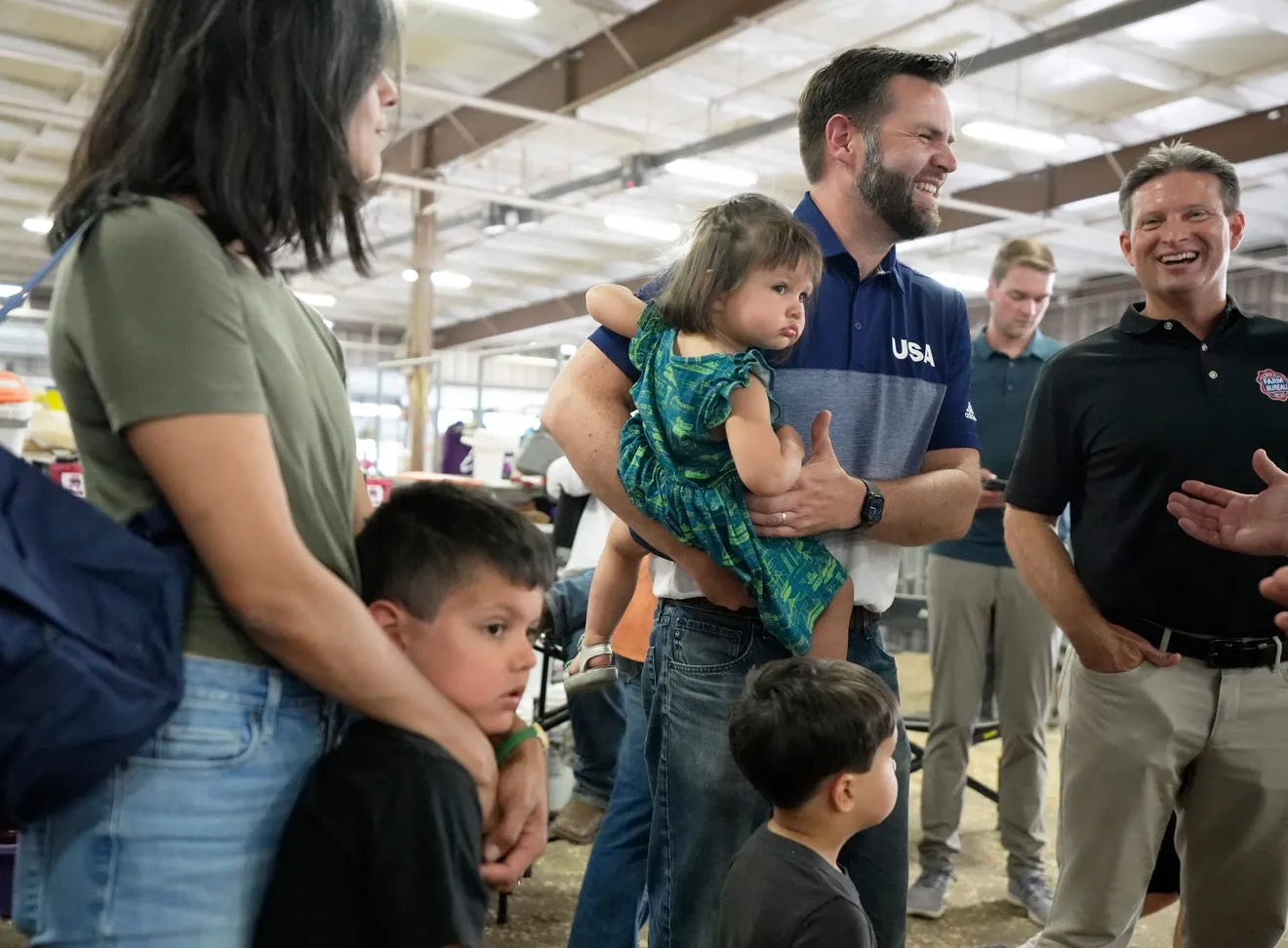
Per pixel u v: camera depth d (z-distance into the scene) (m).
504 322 17.38
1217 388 1.85
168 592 0.81
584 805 2.96
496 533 0.98
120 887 0.82
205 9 0.86
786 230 1.32
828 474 1.38
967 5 6.29
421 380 11.22
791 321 1.33
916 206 1.50
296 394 0.90
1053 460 2.04
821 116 1.55
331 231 0.95
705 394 1.28
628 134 8.31
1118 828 1.90
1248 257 11.53
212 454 0.79
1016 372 3.13
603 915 1.90
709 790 1.44
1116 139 8.64
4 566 0.73
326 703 0.95
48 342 0.88
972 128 6.99
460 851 0.87
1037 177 9.43
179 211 0.84
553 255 13.83
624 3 6.91
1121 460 1.90
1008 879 2.87
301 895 0.86
